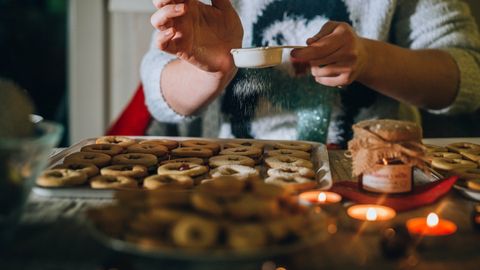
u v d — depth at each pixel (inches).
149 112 54.5
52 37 75.1
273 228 22.1
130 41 69.9
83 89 71.3
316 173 33.8
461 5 50.3
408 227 25.5
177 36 39.1
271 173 33.1
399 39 50.6
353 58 38.3
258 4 48.2
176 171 33.0
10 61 75.4
